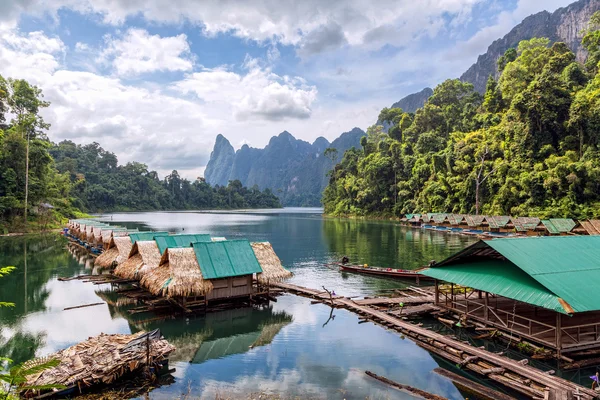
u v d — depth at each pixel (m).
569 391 11.30
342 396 11.82
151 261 24.00
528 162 61.59
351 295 24.56
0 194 62.66
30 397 11.13
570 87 66.44
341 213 114.12
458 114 100.88
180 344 16.59
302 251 44.69
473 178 69.19
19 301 22.88
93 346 13.62
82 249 43.69
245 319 19.95
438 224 68.25
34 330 18.05
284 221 97.44
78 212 104.56
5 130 67.94
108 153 172.25
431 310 19.86
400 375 13.36
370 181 101.75
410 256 39.50
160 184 185.88
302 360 14.73
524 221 51.25
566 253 16.23
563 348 13.74
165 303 21.95
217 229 72.56
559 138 61.41
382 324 18.73
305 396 11.84
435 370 13.70
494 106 87.06
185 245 26.05
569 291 13.72
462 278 17.83
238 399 11.66
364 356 15.03
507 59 97.19
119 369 12.59
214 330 18.36
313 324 19.08
